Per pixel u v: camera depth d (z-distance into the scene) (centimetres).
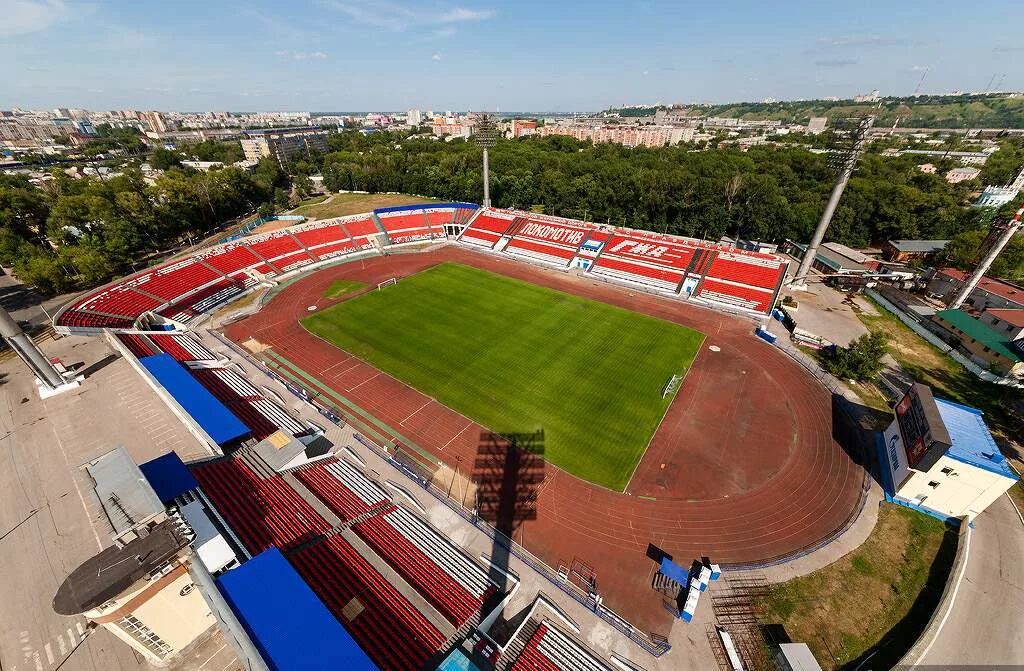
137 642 2177
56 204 8950
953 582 2958
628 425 4403
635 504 3566
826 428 4422
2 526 2830
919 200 9438
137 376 4378
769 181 10356
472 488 3669
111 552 2069
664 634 2697
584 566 3094
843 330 6344
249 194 12575
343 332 6034
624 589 2953
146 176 13925
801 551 3222
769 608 2850
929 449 3344
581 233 9262
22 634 2309
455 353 5572
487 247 9675
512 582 2922
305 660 1944
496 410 4566
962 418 3716
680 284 7619
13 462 3331
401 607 2602
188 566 2219
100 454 3431
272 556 2361
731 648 2605
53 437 3594
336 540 2984
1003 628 2777
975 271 6278
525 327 6266
